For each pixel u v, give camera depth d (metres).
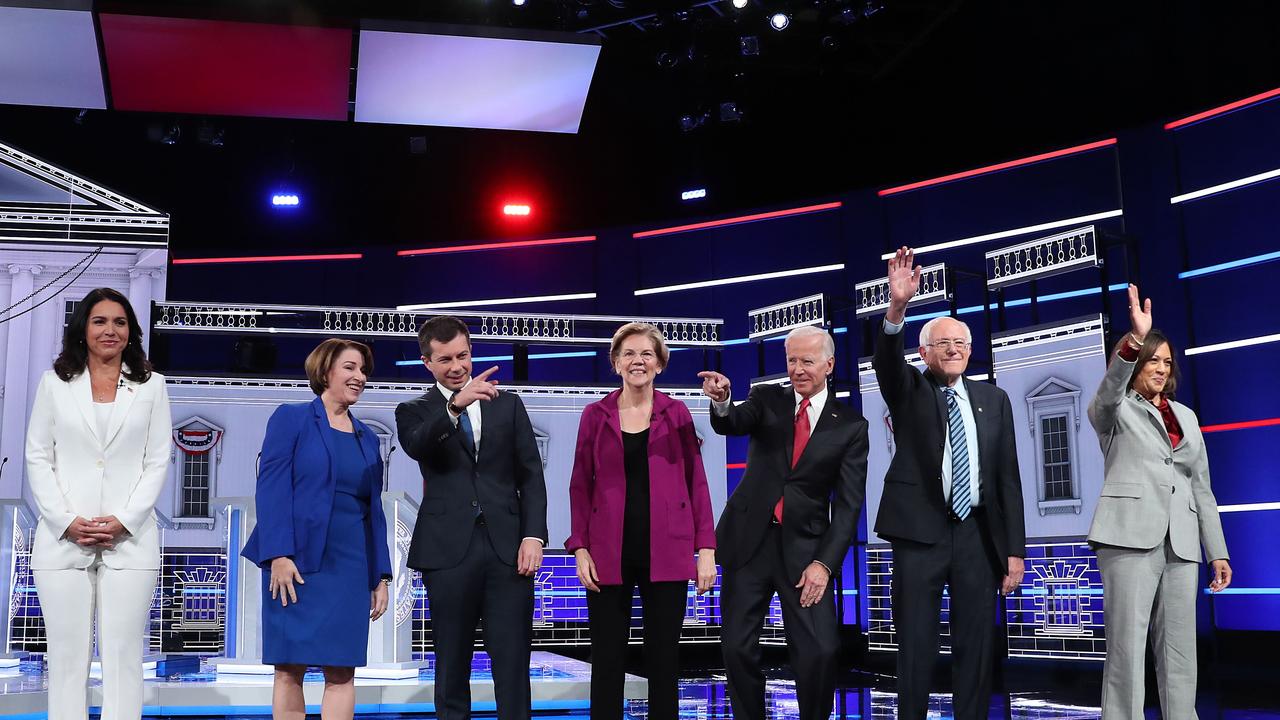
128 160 12.12
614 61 10.90
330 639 3.57
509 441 3.80
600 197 12.45
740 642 3.86
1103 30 9.68
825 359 4.01
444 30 8.49
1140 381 4.12
